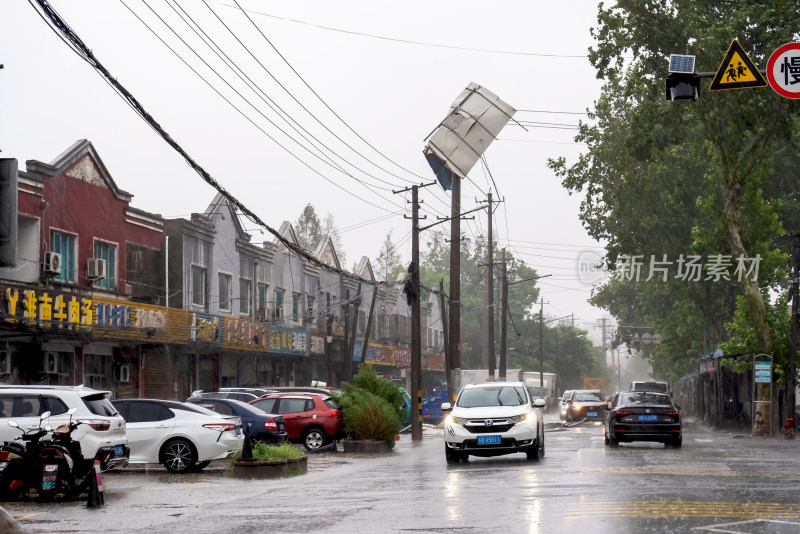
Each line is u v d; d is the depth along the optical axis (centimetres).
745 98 3053
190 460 1950
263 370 4891
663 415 2567
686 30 3062
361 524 1127
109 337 3180
